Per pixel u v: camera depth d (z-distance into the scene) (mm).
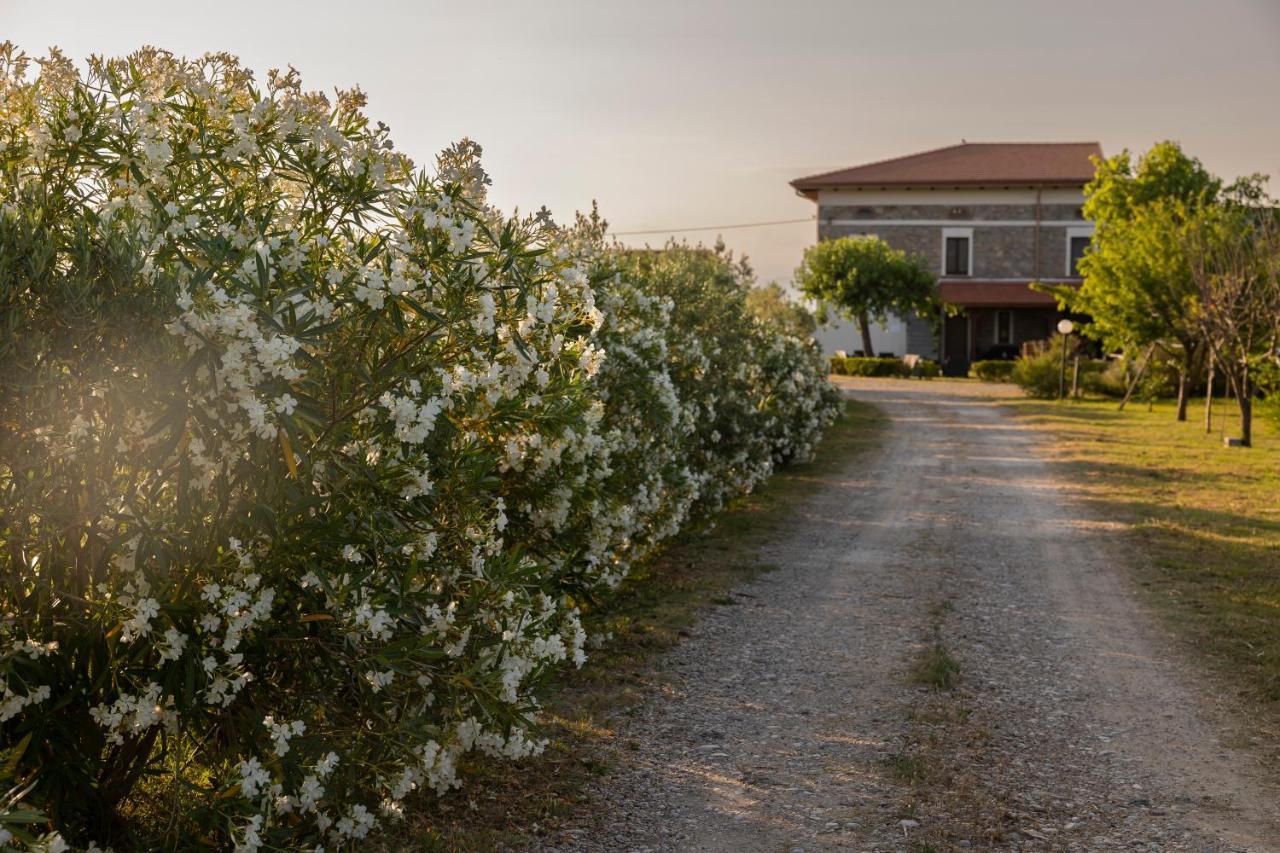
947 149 48812
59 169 3508
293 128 3732
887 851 4445
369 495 3686
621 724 5883
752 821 4719
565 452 6035
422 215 3805
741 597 8859
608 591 7055
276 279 3416
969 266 44656
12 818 2539
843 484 15430
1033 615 8344
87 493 3209
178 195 3654
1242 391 19594
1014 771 5301
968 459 18156
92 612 3281
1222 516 12547
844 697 6406
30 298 2998
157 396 3109
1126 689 6578
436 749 3955
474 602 4266
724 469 12117
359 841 4289
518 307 4230
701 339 12180
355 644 3680
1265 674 6777
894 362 41281
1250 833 4641
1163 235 23688
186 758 4027
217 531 3428
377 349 3721
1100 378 31047
